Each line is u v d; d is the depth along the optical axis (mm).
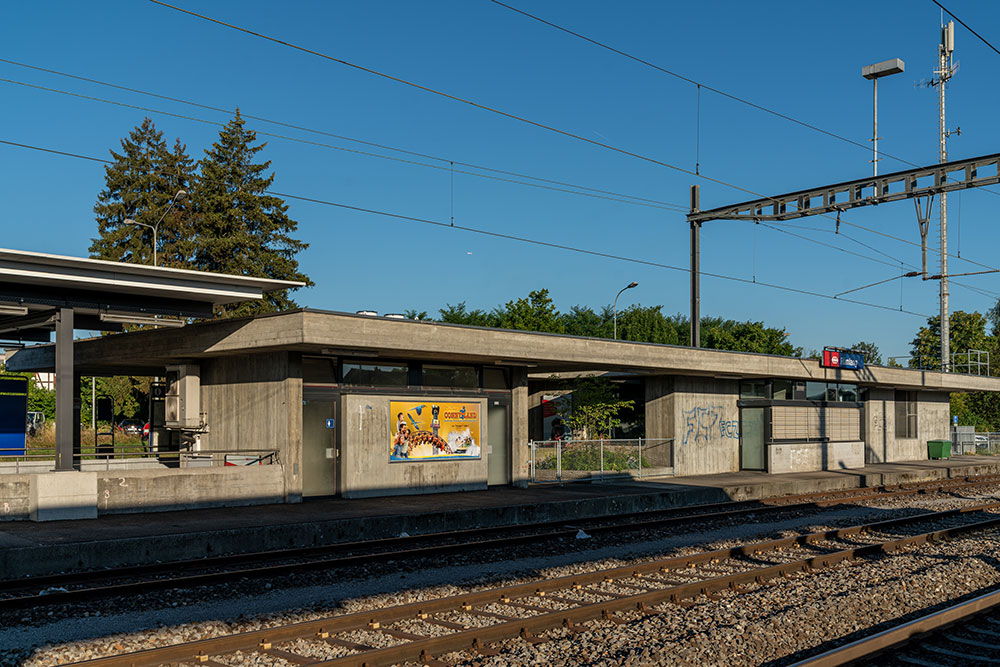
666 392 31891
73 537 15102
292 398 21516
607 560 15195
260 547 16469
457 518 19703
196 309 20922
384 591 12352
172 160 55500
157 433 28891
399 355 22938
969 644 9578
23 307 18188
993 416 73750
